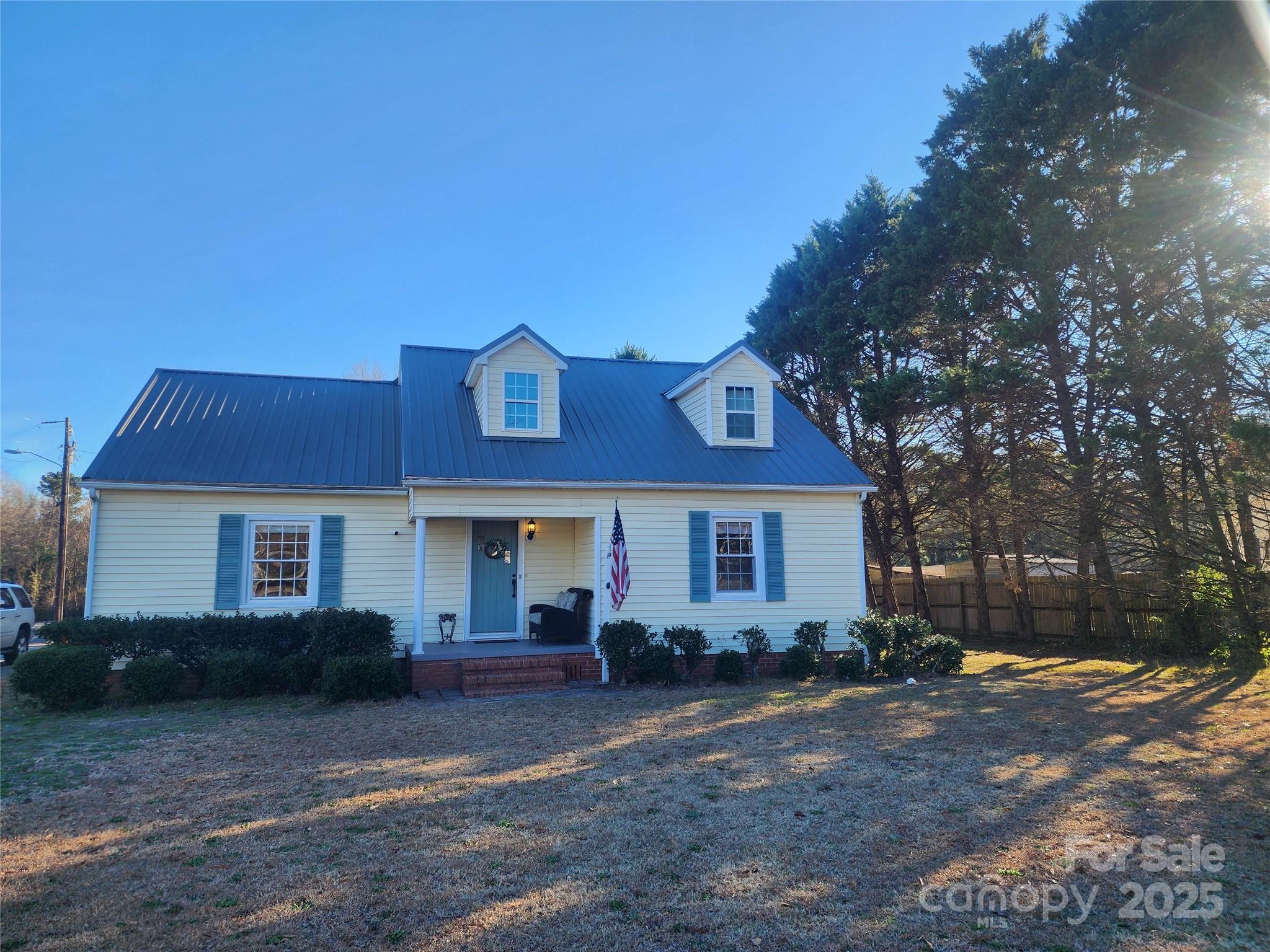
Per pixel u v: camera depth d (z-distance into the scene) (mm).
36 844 5551
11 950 4004
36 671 10516
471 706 10781
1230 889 4645
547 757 7867
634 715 10125
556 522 15242
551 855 5207
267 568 13266
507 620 14680
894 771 7250
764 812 6082
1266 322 12219
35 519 43938
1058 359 16344
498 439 14016
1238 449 12070
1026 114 16625
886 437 22266
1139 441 13945
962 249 17922
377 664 11219
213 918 4344
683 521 13922
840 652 14352
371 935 4125
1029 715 9961
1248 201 13125
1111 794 6488
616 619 13305
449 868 5004
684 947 3992
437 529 14344
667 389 17547
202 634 11883
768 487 14148
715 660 13219
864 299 22578
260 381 16500
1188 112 13391
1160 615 17219
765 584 14180
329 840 5551
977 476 19609
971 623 23812
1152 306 14742
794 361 25250
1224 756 7746
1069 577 19344
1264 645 14102
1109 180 14969
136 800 6598
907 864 5027
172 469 12906
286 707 10758
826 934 4113
